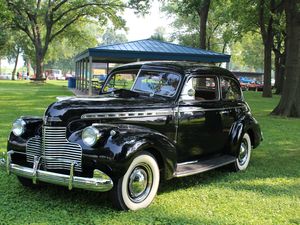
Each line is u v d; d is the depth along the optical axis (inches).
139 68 259.4
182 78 240.4
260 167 301.1
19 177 224.2
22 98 863.1
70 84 1416.1
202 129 252.5
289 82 679.1
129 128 200.8
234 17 1379.2
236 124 281.0
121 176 188.2
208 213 196.2
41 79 1706.4
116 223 179.0
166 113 228.8
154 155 209.0
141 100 227.3
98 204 203.2
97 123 202.4
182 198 218.7
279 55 1577.3
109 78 281.3
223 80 276.8
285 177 271.9
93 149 187.8
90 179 183.8
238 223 184.2
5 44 2167.8
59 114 197.3
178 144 237.9
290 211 203.2
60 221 179.6
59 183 190.2
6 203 201.9
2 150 315.3
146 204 201.8
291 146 393.1
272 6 1208.8
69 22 1732.3
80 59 1168.2
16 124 218.1
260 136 306.8
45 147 199.0
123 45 911.0
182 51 900.0
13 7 1550.2
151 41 963.3
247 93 1664.6
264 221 188.1
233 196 225.5
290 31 679.7
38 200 208.4
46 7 1640.0
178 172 224.7
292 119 638.5
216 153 273.4
